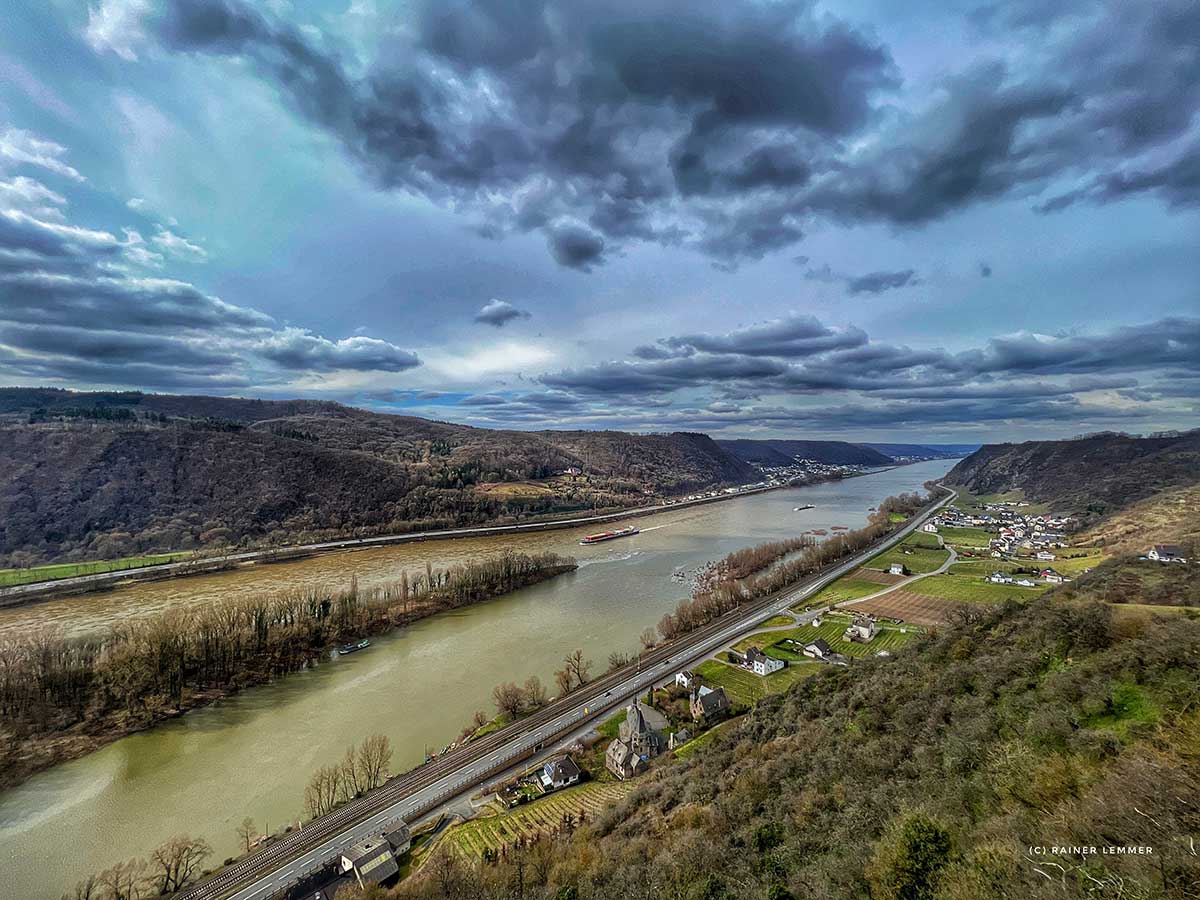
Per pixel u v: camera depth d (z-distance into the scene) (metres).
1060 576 148.50
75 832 59.34
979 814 26.08
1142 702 29.03
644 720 72.00
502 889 41.31
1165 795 20.09
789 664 98.94
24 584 150.50
